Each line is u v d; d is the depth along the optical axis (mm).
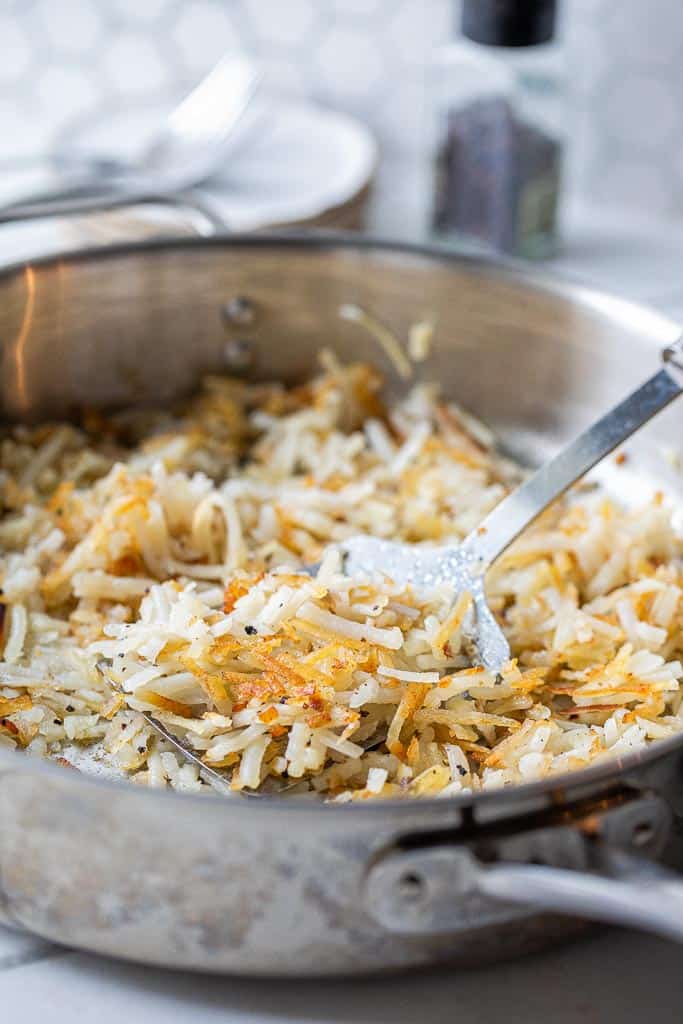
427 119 993
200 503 724
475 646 684
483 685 661
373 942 570
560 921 593
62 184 889
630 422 682
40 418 778
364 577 687
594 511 735
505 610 711
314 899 547
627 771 542
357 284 785
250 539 730
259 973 595
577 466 686
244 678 654
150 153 917
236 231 796
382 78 988
